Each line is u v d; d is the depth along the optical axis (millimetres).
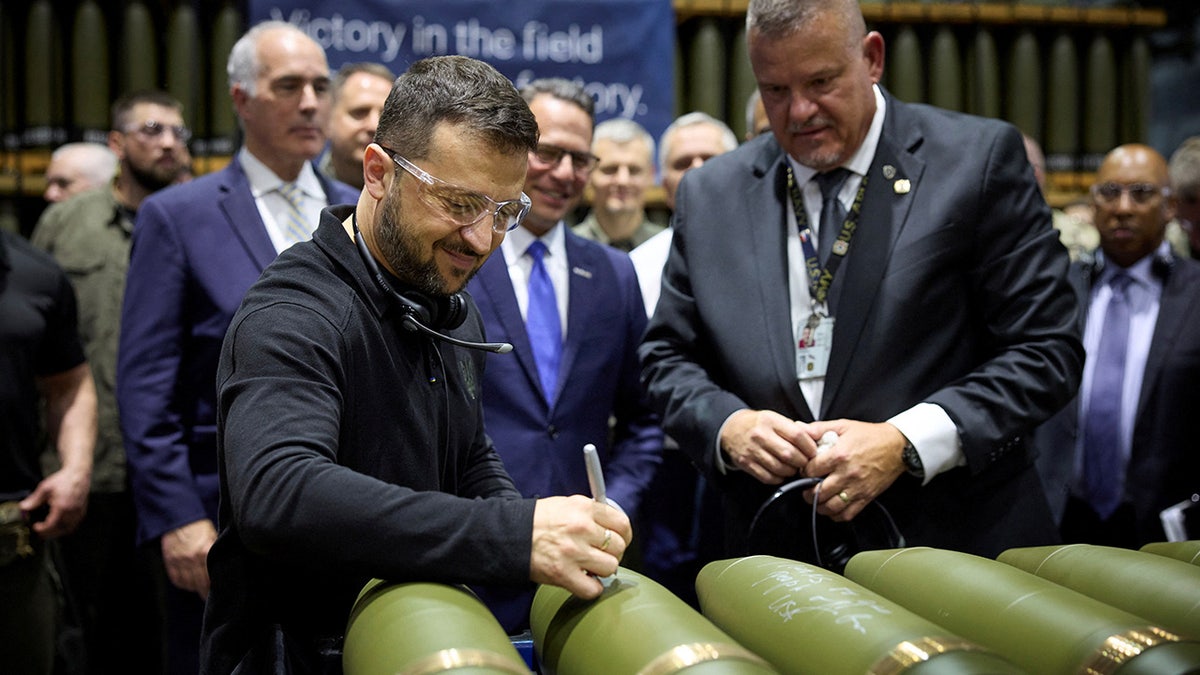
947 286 1840
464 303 1414
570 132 2398
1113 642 986
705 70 4160
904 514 1821
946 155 1877
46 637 2449
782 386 1862
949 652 938
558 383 2332
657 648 980
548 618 1182
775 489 1868
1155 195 3111
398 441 1311
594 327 2408
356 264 1295
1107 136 4496
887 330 1815
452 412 1426
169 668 2439
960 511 1830
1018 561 1380
